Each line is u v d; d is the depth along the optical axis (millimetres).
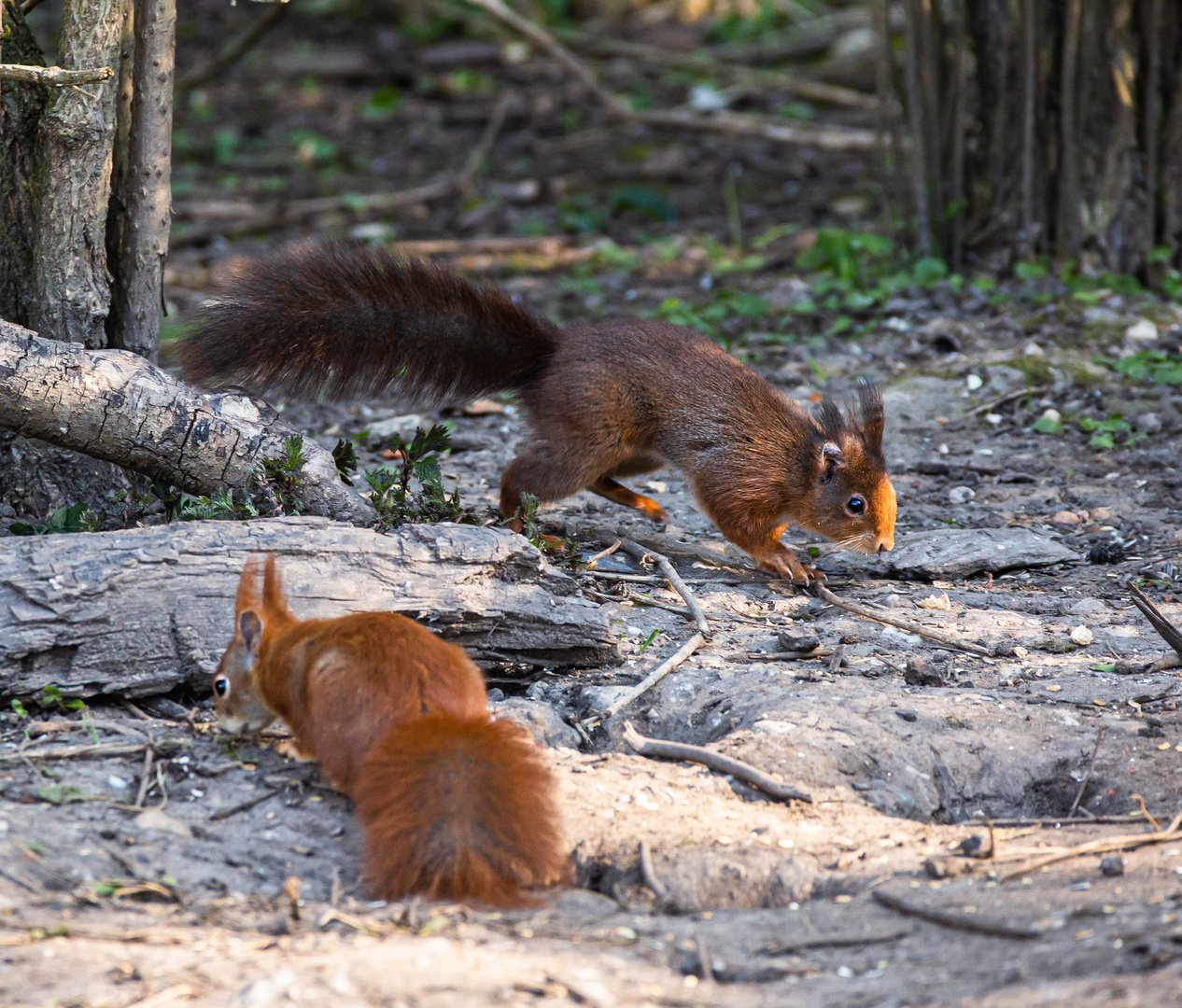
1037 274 17906
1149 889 6113
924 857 6801
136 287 10641
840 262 18953
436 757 6426
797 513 11430
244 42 29547
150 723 7910
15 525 9602
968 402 15188
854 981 5504
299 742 7480
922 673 9016
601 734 8320
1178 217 18078
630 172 26875
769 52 33156
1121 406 14867
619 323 11781
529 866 6324
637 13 36344
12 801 6883
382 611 8242
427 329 11320
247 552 8359
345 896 6305
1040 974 5359
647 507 12469
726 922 6172
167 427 9438
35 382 9062
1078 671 9203
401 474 11430
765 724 8039
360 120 30500
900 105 19078
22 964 5336
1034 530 12195
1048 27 17891
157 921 5898
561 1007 5117
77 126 9836
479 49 33531
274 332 10719
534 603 8906
